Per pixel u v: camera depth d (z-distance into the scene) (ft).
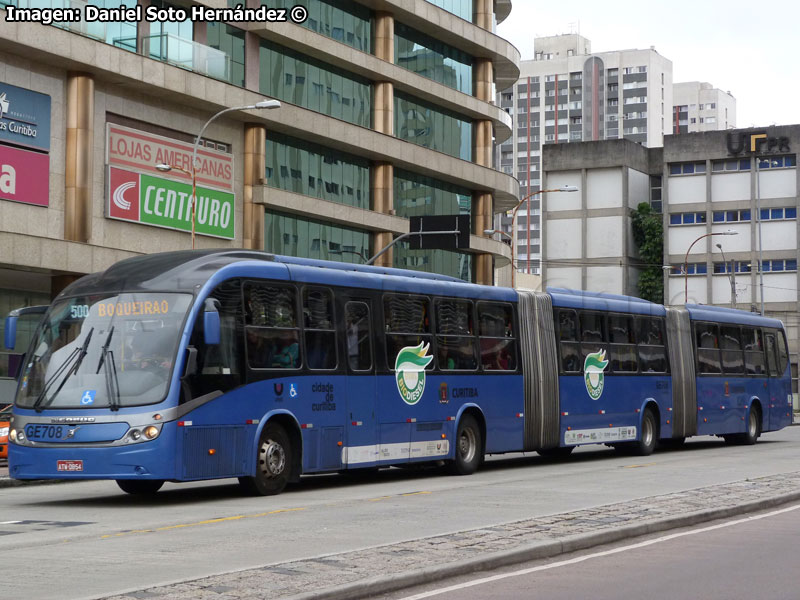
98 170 126.21
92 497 63.36
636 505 51.37
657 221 311.88
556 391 86.12
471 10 198.49
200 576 31.35
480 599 30.09
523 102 624.18
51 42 117.60
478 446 77.92
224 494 63.16
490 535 40.52
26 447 56.85
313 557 35.01
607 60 610.65
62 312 59.06
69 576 33.14
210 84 137.80
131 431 54.95
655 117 607.37
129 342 56.85
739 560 37.60
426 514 49.52
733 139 299.38
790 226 294.05
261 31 148.05
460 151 197.88
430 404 73.31
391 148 173.68
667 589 31.94
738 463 84.02
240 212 147.54
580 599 30.30
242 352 59.52
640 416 96.32
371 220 170.71
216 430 57.57
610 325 93.81
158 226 133.49
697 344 106.01
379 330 69.67
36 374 57.98
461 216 128.06
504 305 81.87
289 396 62.23
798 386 288.30
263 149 149.59
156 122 134.51
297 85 158.10
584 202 312.91
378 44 175.32
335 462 65.26
